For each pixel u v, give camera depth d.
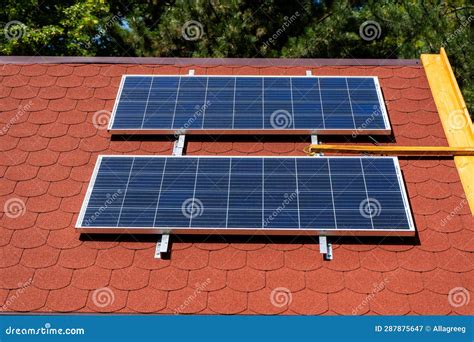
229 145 9.41
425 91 10.29
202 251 7.72
